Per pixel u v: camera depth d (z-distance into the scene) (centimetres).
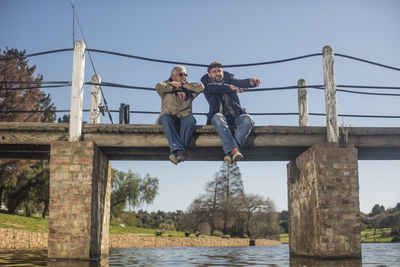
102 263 642
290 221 933
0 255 920
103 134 747
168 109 705
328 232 713
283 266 555
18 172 2942
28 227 2278
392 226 4272
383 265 559
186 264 667
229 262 728
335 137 754
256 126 747
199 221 5091
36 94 2947
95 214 740
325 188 728
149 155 906
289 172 937
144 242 2673
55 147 720
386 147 793
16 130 740
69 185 705
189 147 742
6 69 2814
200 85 696
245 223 4966
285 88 771
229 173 5359
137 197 4650
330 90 772
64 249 685
